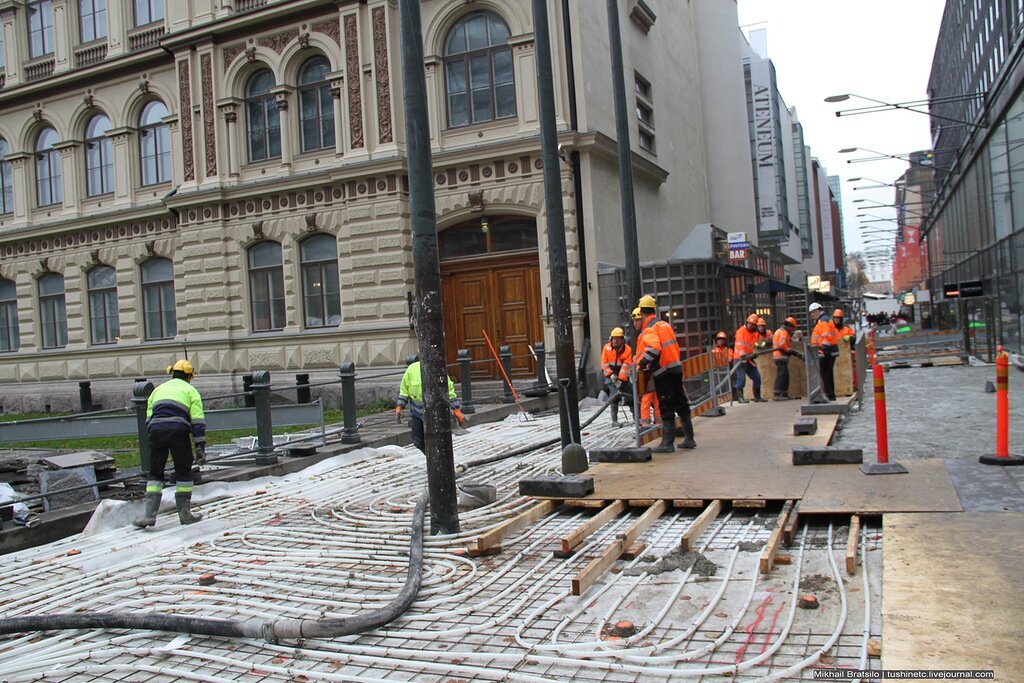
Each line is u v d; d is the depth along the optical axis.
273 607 5.86
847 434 11.66
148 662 5.12
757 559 6.02
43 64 27.02
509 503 8.48
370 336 21.42
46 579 7.27
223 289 23.20
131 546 8.12
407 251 21.27
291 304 22.47
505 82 20.70
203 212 23.53
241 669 4.89
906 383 20.97
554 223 9.91
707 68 33.22
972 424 11.91
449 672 4.56
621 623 4.93
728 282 23.97
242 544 7.96
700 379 17.83
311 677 4.67
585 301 20.25
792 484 7.80
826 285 56.81
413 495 9.78
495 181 20.52
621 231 22.00
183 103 23.83
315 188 22.03
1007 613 4.44
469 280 21.42
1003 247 25.20
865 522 6.64
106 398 25.72
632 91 23.91
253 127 23.33
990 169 27.61
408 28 7.48
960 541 5.69
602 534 7.06
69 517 9.05
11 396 27.69
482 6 20.72
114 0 25.27
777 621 4.85
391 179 21.05
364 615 5.27
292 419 12.95
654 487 8.15
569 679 4.33
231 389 23.19
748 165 33.56
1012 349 24.09
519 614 5.34
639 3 24.38
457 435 14.48
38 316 27.67
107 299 26.28
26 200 27.50
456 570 6.44
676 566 5.94
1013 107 23.14
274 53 22.55
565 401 9.78
